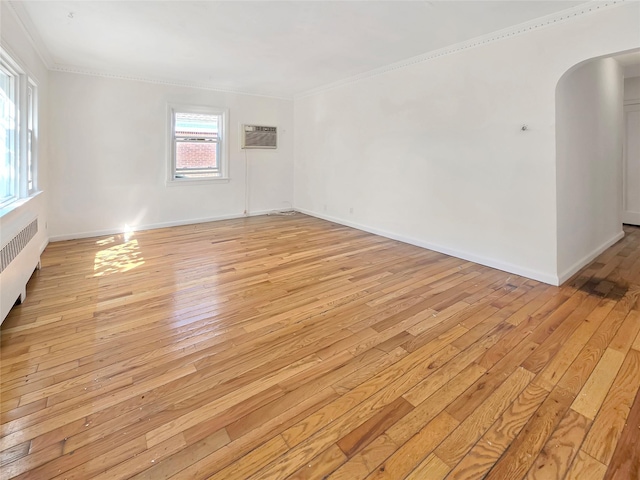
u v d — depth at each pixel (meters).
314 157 6.80
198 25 3.47
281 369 2.01
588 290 3.21
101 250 4.49
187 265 3.91
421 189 4.64
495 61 3.61
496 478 1.32
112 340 2.29
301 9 3.08
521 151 3.49
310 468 1.36
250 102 6.73
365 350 2.21
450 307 2.85
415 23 3.35
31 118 3.88
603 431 1.54
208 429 1.55
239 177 6.81
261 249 4.61
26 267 2.95
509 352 2.18
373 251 4.54
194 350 2.20
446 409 1.69
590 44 2.91
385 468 1.37
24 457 1.38
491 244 3.88
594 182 4.14
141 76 5.45
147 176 5.74
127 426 1.56
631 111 5.96
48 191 4.83
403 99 4.74
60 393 1.77
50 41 3.91
